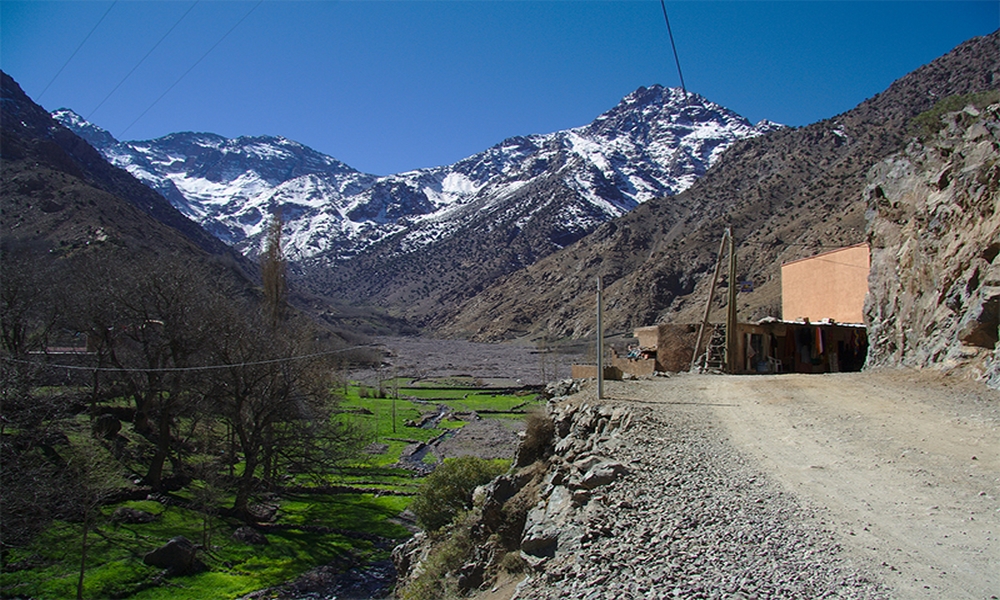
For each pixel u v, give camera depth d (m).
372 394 78.31
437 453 46.75
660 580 6.32
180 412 33.53
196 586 22.17
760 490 8.91
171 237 115.56
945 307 20.58
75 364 36.50
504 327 186.62
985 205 19.62
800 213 137.88
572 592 6.58
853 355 31.47
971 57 181.75
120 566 22.52
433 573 14.77
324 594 22.81
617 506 8.58
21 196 103.69
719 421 13.80
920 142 27.19
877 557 6.52
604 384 19.59
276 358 30.92
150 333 34.62
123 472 30.23
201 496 28.72
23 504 21.98
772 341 30.66
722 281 124.56
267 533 28.44
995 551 6.55
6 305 35.44
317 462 32.19
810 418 13.86
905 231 25.72
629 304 147.88
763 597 5.76
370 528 29.91
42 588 20.55
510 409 69.50
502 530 12.73
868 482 9.13
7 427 28.20
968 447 10.66
